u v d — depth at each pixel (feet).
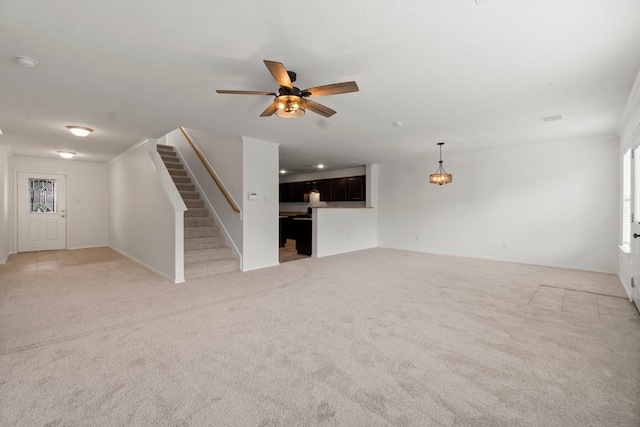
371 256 21.30
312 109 9.02
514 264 18.15
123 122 13.26
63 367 6.73
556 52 7.36
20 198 22.21
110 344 7.84
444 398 5.75
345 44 7.00
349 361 7.06
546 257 17.69
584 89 9.59
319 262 19.11
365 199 26.71
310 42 6.91
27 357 7.14
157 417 5.21
